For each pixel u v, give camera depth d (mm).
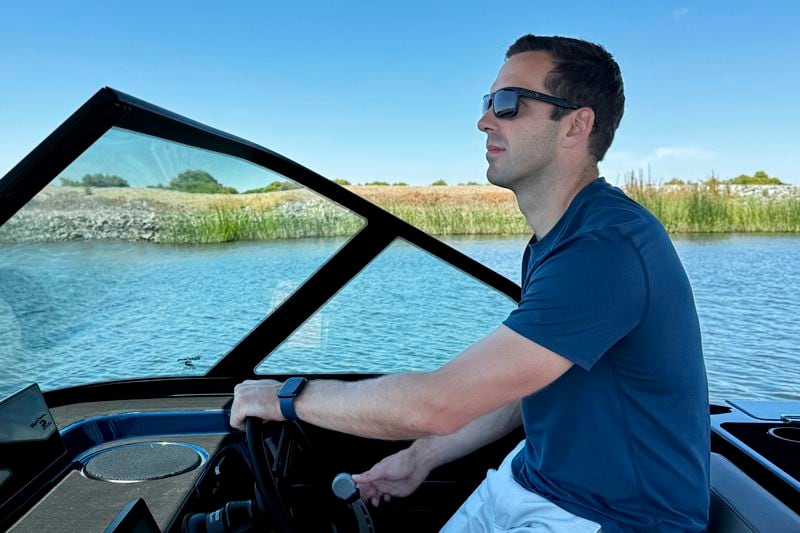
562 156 1241
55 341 1794
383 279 2166
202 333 2082
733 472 1389
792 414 1759
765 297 6906
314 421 1186
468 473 1959
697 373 1126
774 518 1193
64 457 1515
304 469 1420
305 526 1207
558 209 1276
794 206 12539
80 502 1312
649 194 13016
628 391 1088
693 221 12836
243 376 2166
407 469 1664
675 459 1108
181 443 1676
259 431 1202
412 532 1842
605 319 995
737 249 10453
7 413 1341
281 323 2154
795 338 5227
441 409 1043
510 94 1231
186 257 1989
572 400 1123
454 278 2172
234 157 1849
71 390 1879
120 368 1979
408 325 2148
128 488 1386
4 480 1274
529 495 1209
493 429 1620
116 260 1849
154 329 2000
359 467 1986
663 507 1108
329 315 2182
